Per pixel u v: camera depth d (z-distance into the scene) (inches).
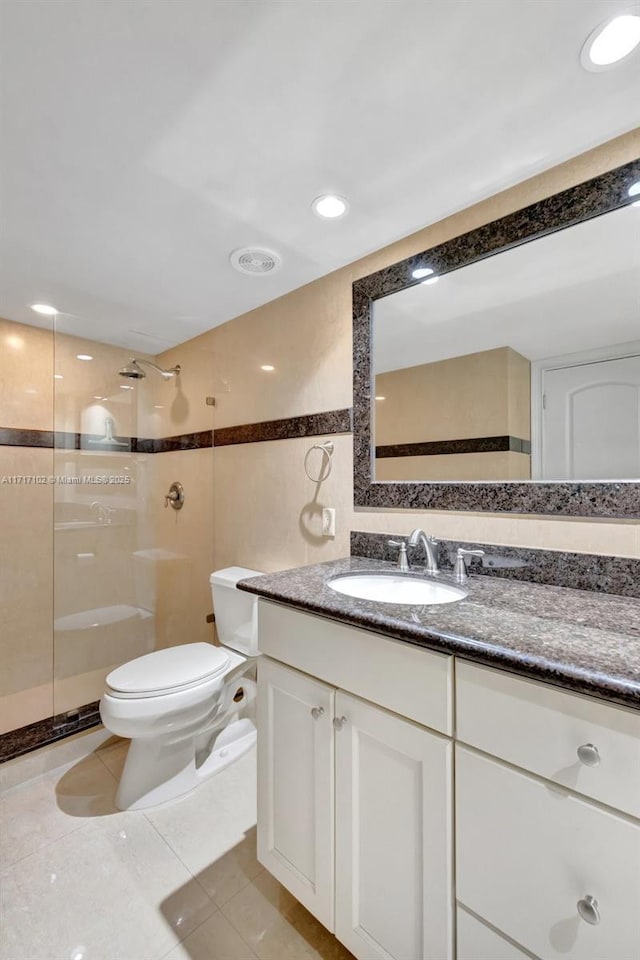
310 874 41.3
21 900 47.4
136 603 93.4
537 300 46.4
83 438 85.2
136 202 48.3
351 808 37.4
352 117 37.2
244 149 40.8
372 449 59.6
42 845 54.9
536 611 35.6
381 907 35.6
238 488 79.7
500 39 30.9
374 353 59.5
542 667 25.8
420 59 32.2
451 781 31.0
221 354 83.3
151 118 37.2
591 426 43.3
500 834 28.7
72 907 46.8
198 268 63.1
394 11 29.0
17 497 77.9
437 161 42.7
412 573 50.3
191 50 31.6
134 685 58.1
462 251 50.4
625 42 30.9
